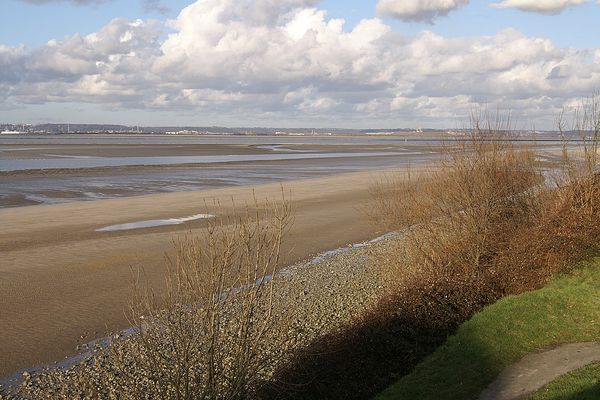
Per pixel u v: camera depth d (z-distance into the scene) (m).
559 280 12.61
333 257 19.11
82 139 168.88
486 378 8.88
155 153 80.69
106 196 32.91
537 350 9.69
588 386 7.87
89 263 17.53
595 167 14.78
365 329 10.06
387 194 28.00
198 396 6.64
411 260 13.81
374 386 9.19
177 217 25.22
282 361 8.87
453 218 13.98
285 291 15.06
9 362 10.77
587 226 13.66
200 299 6.87
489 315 11.06
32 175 44.16
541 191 15.09
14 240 20.55
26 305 13.80
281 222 9.35
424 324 10.66
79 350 11.31
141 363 7.67
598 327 10.30
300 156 76.88
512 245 13.48
